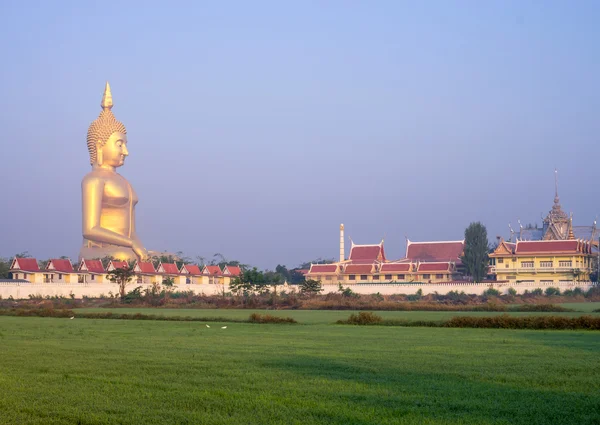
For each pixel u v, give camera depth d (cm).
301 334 5831
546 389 2856
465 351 4319
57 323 7481
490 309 10356
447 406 2514
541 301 13225
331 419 2327
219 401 2617
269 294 14012
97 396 2738
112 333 5950
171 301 13112
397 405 2538
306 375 3228
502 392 2788
